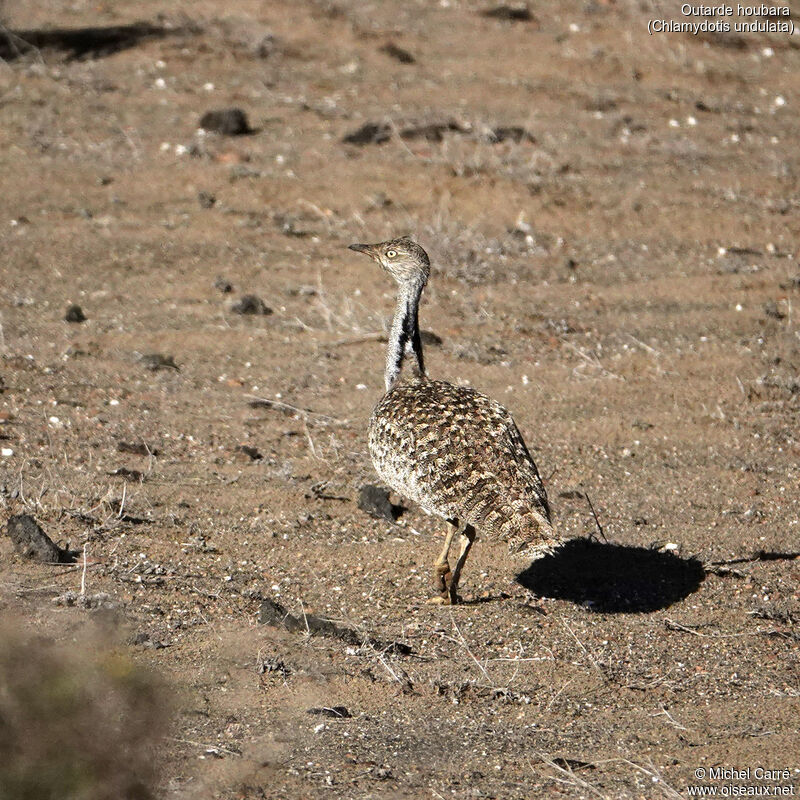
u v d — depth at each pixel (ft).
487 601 71.26
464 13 218.79
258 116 168.04
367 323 119.14
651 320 124.06
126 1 207.51
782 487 90.17
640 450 96.22
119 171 148.56
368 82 184.14
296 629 65.41
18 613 63.36
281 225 140.36
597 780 52.26
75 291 121.39
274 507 81.97
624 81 195.21
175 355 110.11
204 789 50.19
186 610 67.00
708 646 66.13
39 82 171.63
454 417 68.28
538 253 138.31
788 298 130.52
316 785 51.03
